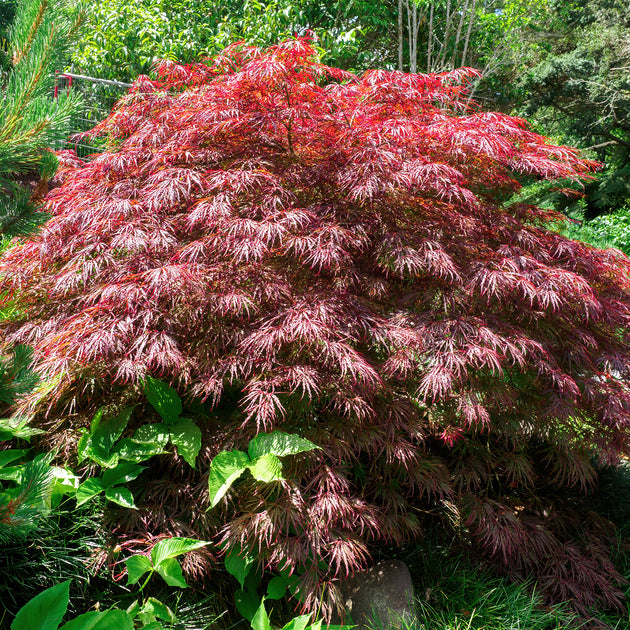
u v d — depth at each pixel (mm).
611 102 17109
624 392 2967
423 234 3035
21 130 1858
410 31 11281
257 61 2941
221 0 9625
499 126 3104
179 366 2508
